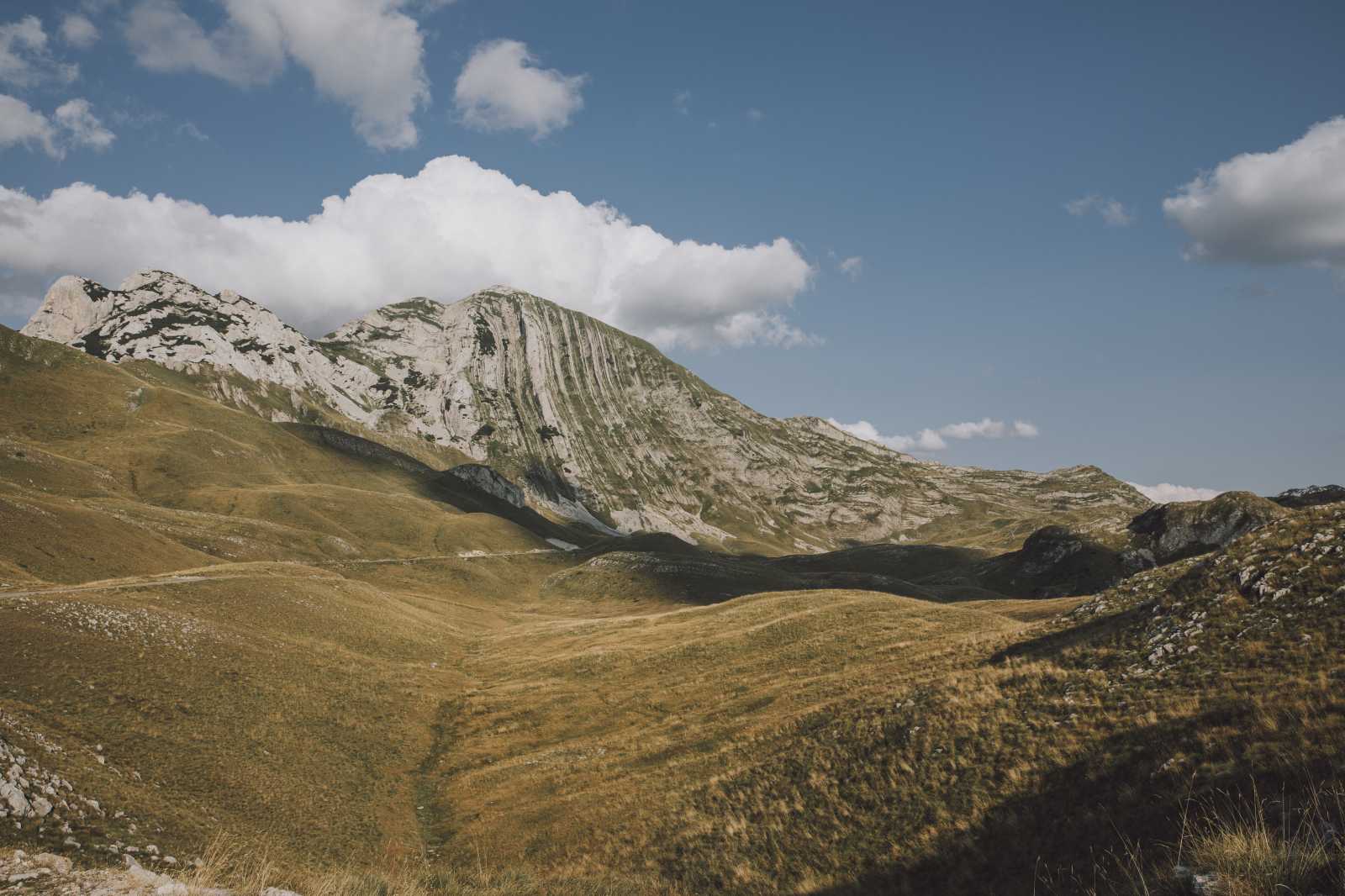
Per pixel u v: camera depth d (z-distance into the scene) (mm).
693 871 24578
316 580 94812
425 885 17219
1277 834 10359
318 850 31562
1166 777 15398
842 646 56969
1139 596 31859
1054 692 23703
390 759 47031
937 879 18062
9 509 86000
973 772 21516
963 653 38781
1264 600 20812
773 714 42500
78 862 19062
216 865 11258
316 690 53625
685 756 39000
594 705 56531
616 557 187250
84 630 46406
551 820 35000
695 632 75688
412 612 106125
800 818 24828
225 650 53875
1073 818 16594
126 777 30172
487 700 61094
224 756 37969
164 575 79125
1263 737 14492
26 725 29656
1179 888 9391
